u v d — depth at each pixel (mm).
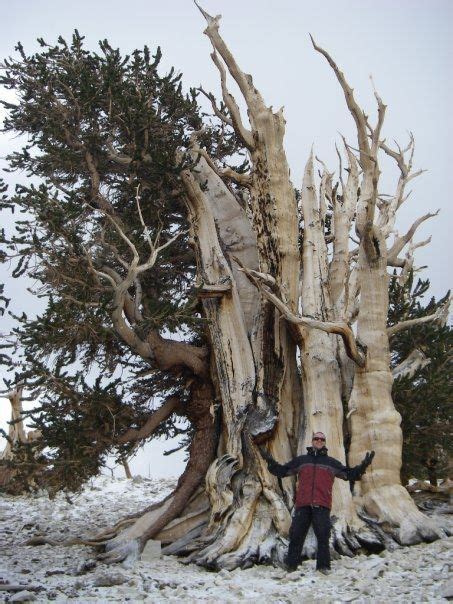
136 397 12383
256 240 11891
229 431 10961
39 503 16250
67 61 13086
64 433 10172
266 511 9953
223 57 11766
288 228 11422
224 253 12203
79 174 13016
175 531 10852
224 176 12406
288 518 9781
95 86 12391
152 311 10883
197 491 11242
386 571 7684
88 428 10516
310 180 12242
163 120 12820
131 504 16391
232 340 11461
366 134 10711
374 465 10250
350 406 10609
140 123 11992
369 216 10586
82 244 11047
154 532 10688
